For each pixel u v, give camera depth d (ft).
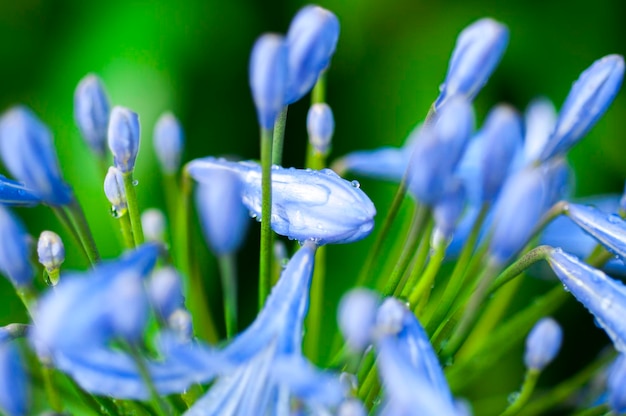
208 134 2.01
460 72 1.53
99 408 1.55
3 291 1.96
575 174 2.04
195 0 2.01
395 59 2.05
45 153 1.46
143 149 1.98
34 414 1.60
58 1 2.02
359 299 1.35
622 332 1.50
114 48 1.99
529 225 1.41
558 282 1.98
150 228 1.77
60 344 1.31
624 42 2.05
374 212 1.51
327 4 2.04
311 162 1.71
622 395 1.51
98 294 1.32
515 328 1.66
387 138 2.03
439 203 1.48
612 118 2.05
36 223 1.95
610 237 1.57
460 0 2.06
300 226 1.52
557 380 1.99
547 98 2.04
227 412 1.44
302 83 1.51
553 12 2.06
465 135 1.42
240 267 1.98
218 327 1.97
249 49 2.02
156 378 1.42
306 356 1.69
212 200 1.41
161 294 1.42
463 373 1.67
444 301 1.51
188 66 2.00
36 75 2.01
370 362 1.51
